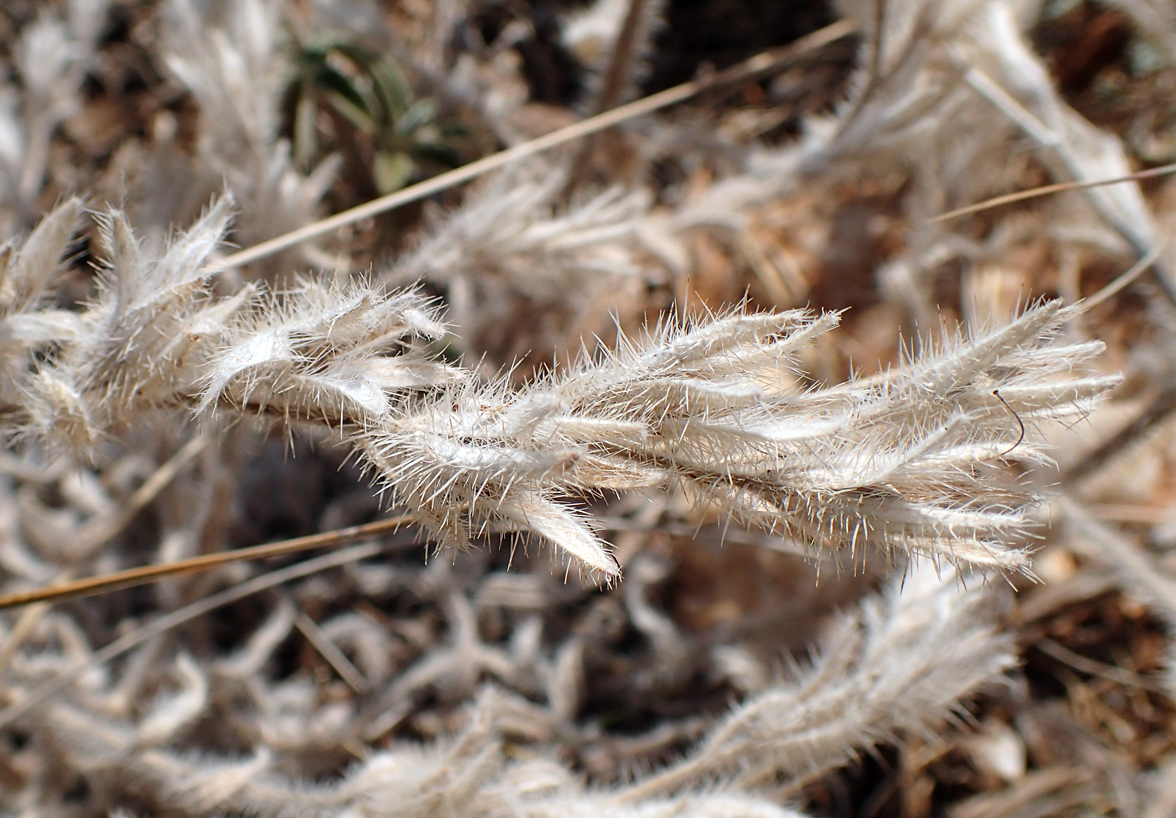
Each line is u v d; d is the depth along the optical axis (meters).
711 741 0.22
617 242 0.30
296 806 0.23
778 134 0.41
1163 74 0.38
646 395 0.17
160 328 0.19
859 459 0.17
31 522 0.28
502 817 0.21
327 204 0.34
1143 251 0.29
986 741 0.29
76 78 0.34
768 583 0.31
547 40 0.41
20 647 0.27
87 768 0.24
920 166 0.33
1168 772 0.27
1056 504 0.28
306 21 0.35
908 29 0.27
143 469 0.30
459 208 0.34
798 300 0.36
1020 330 0.17
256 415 0.19
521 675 0.29
